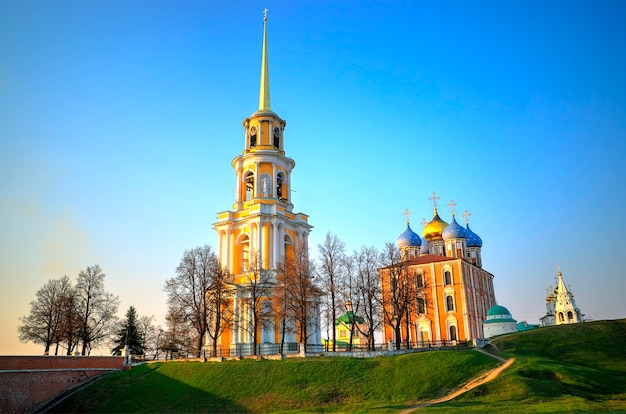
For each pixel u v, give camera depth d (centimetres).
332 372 4962
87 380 5841
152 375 5572
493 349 6359
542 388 4291
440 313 9150
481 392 4294
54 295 7881
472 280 9725
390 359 5209
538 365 4912
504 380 4444
